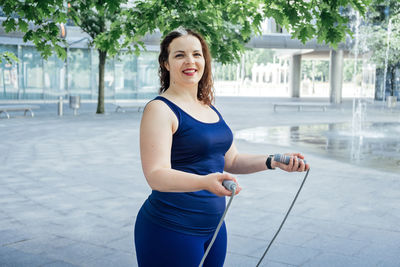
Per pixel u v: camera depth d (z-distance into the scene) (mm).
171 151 2207
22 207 6207
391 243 4875
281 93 65000
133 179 8086
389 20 25656
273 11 3414
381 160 10328
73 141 12805
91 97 30578
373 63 31766
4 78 28344
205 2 4098
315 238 5016
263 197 6867
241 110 26469
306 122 19578
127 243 4828
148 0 4211
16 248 4609
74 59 29828
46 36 4109
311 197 6895
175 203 2201
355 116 23031
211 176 1870
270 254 4523
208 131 2225
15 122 17688
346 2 3203
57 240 4895
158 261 2221
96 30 19766
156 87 31203
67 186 7492
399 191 7344
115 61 30141
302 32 3393
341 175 8609
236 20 4098
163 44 2326
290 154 2344
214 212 2279
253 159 2447
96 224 5484
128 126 16766
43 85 29453
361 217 5855
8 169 8844
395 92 32750
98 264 4238
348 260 4383
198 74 2273
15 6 3891
